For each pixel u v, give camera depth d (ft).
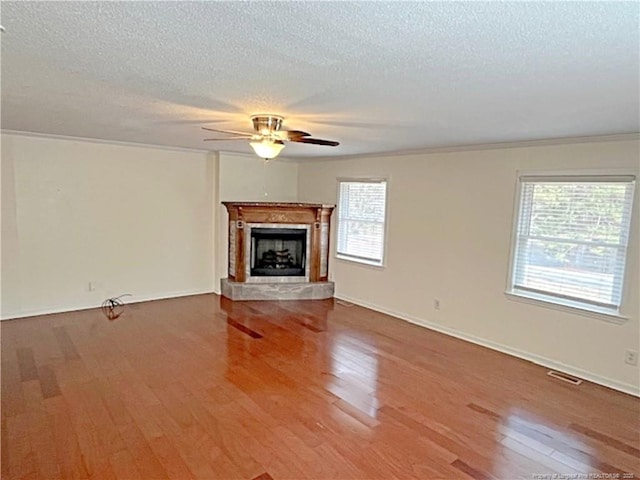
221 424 9.41
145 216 18.94
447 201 15.94
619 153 11.50
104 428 9.12
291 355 13.51
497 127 10.91
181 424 9.37
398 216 17.88
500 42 5.13
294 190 23.39
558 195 12.90
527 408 10.52
